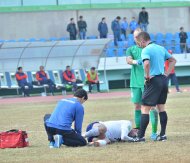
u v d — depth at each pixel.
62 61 67.00
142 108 23.05
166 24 80.06
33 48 66.94
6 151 21.94
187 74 73.69
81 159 19.41
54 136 22.42
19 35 75.31
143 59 22.67
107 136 22.94
